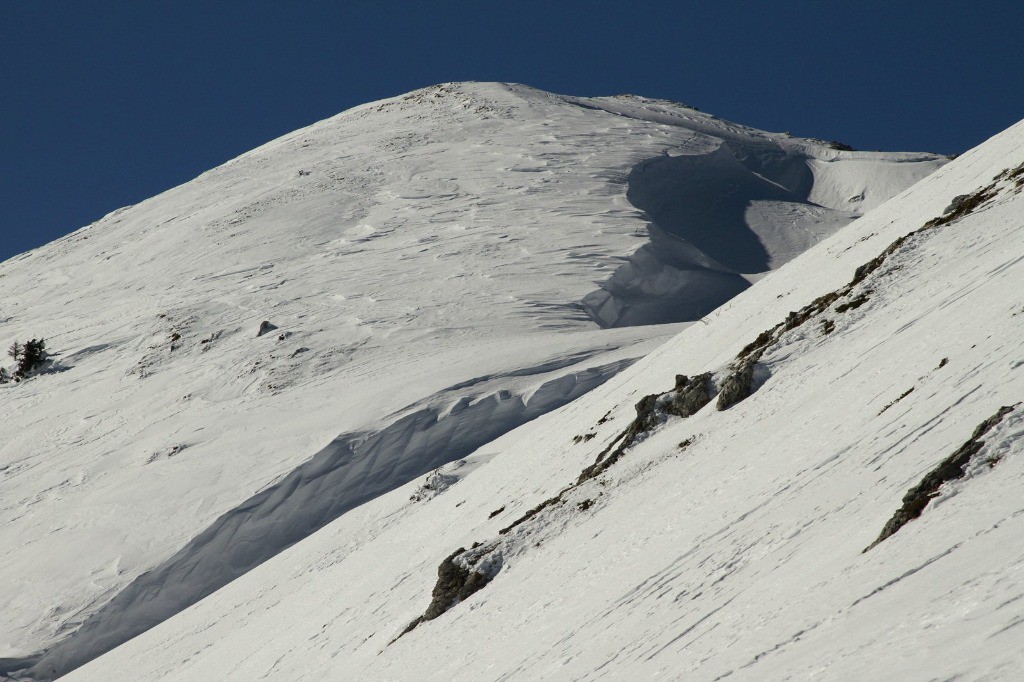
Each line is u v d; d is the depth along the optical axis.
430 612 52.38
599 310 197.62
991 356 33.56
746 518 35.16
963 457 26.67
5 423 180.50
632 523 44.72
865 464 32.25
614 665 29.92
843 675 18.94
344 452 132.38
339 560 93.94
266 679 63.09
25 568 122.94
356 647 58.19
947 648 17.52
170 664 87.75
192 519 125.56
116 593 115.31
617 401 78.12
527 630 40.00
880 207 89.38
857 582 23.62
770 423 45.41
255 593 97.69
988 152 78.00
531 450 82.00
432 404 138.00
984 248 51.56
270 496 127.06
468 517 72.56
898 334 45.59
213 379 172.88
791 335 56.94
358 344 175.88
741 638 25.31
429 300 198.75
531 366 145.50
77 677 96.12
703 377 58.25
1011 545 20.20
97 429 167.00
